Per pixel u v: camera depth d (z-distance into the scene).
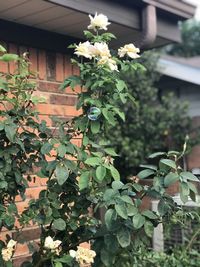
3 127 1.91
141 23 3.02
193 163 7.14
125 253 2.07
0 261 1.92
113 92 2.16
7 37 2.80
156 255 3.15
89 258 1.88
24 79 2.17
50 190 2.04
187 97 8.74
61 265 1.88
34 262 2.06
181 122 7.47
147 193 1.99
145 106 6.97
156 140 7.00
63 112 3.08
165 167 1.98
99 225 2.15
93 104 2.08
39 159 2.12
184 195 1.87
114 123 2.12
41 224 2.00
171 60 9.06
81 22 2.84
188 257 3.17
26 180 2.20
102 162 1.92
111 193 1.87
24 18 2.75
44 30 2.99
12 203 2.04
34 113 2.15
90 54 2.12
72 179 2.09
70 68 3.19
